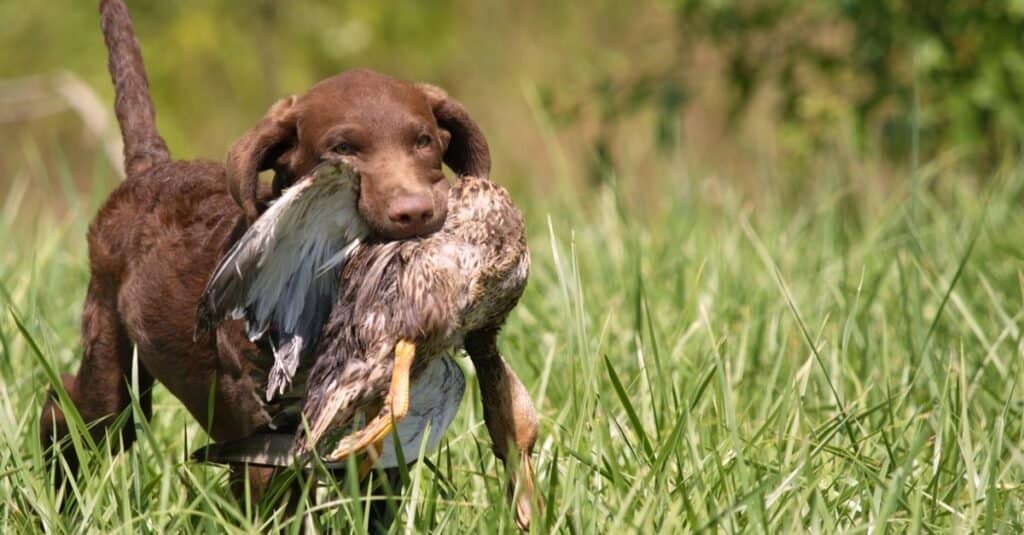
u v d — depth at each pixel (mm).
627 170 17750
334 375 8133
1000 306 11594
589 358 9742
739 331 12102
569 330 9836
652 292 13055
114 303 10422
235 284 8094
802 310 12258
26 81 31078
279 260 8148
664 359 10938
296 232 8070
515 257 8273
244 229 9625
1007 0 19391
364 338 8031
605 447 9570
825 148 20922
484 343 8602
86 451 9680
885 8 20203
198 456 8758
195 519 9219
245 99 31625
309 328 8453
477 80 33188
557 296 13047
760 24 21500
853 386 11070
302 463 8297
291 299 8352
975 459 9469
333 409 8039
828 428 9586
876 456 9953
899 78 21234
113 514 8750
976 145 19766
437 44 32531
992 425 10203
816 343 10219
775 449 9648
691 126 28109
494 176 26016
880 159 20688
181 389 9820
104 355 10523
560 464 9891
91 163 31875
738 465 8641
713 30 21500
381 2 32094
